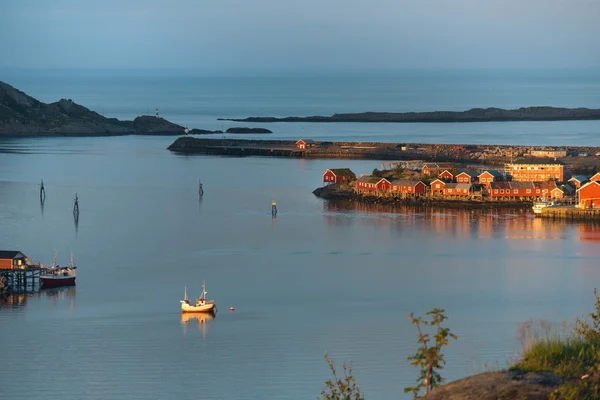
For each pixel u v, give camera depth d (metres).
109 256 155.88
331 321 112.31
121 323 112.88
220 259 153.25
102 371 93.25
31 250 161.12
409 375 88.50
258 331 108.38
